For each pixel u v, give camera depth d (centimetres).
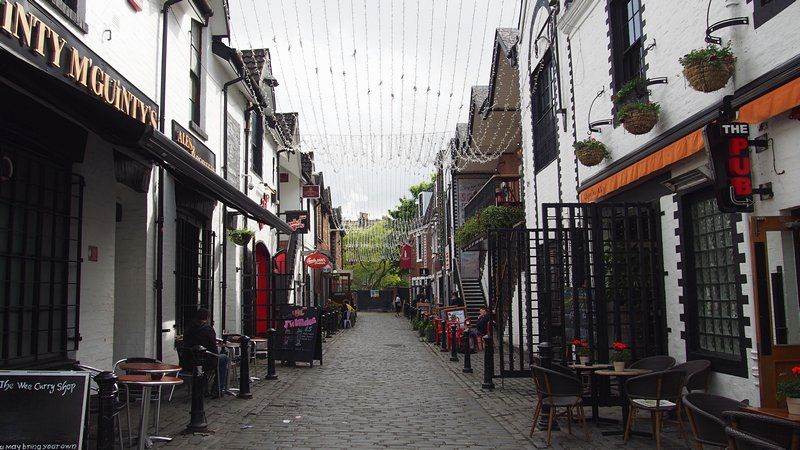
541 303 1150
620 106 1013
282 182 2572
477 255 3162
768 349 612
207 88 1335
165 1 1067
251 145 1725
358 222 5478
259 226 1806
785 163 627
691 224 854
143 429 642
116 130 686
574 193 1283
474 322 2352
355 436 776
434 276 4522
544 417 801
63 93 612
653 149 884
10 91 641
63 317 770
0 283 662
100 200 857
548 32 1468
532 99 1645
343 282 5269
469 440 757
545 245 944
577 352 908
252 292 1648
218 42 1373
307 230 2478
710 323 808
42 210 728
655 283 927
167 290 1084
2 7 529
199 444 711
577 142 1095
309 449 708
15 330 684
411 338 2550
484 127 2333
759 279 622
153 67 1030
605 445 720
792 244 647
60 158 757
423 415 917
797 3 600
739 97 666
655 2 902
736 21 677
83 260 812
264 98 1730
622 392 787
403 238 5262
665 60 873
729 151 639
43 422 500
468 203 2891
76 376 513
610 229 1080
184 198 1165
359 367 1538
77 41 703
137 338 986
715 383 772
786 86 588
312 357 1527
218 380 1027
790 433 419
